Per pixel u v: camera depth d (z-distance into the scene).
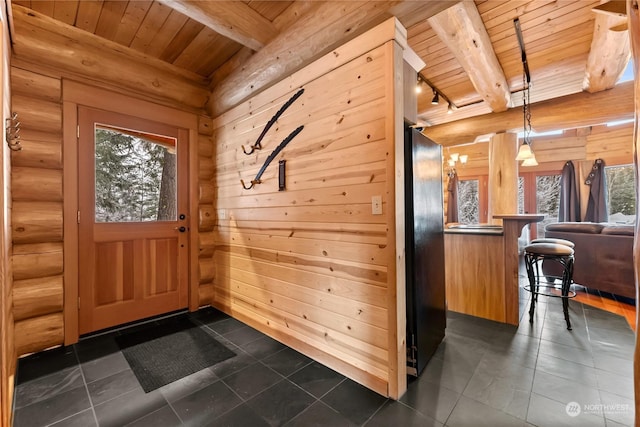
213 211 3.42
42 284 2.30
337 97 2.03
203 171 3.38
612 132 5.84
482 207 7.21
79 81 2.53
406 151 1.94
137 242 2.88
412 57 2.03
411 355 1.92
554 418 1.51
